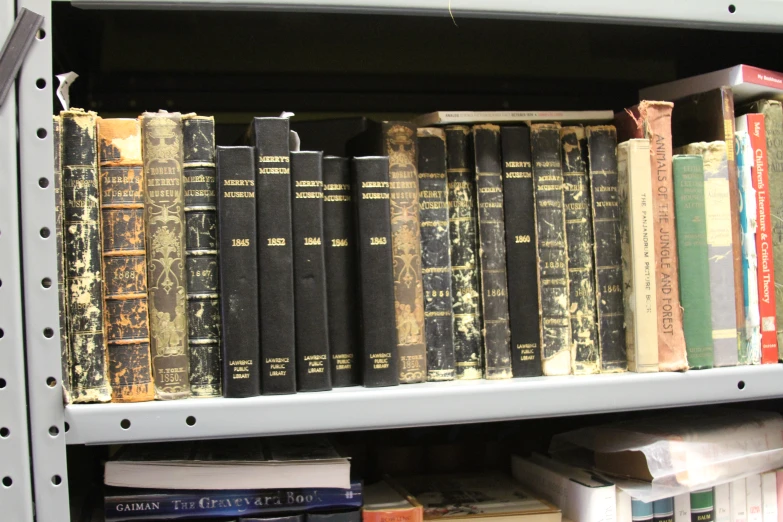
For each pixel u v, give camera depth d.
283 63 1.00
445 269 0.80
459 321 0.80
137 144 0.70
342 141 1.03
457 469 1.05
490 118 0.81
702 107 0.87
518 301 0.80
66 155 0.68
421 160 0.80
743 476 0.86
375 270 0.75
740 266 0.84
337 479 0.73
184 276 0.71
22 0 0.65
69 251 0.67
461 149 0.82
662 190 0.80
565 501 0.85
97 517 0.76
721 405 1.07
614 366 0.80
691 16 0.78
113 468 0.70
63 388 0.65
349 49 0.94
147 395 0.68
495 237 0.80
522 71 1.07
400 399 0.71
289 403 0.69
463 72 1.07
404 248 0.78
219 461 0.71
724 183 0.83
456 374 0.80
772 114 0.86
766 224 0.84
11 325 0.64
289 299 0.71
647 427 0.90
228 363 0.69
